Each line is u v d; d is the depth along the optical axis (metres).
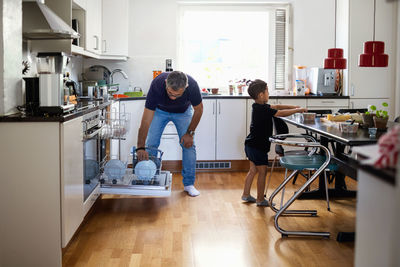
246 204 4.03
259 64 6.17
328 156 3.10
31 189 2.54
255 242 3.06
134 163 3.95
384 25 5.73
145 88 5.98
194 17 6.08
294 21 6.04
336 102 5.69
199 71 6.14
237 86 5.88
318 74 5.74
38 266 2.59
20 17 2.81
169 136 5.48
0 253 2.58
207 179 5.11
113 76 5.94
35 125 2.51
